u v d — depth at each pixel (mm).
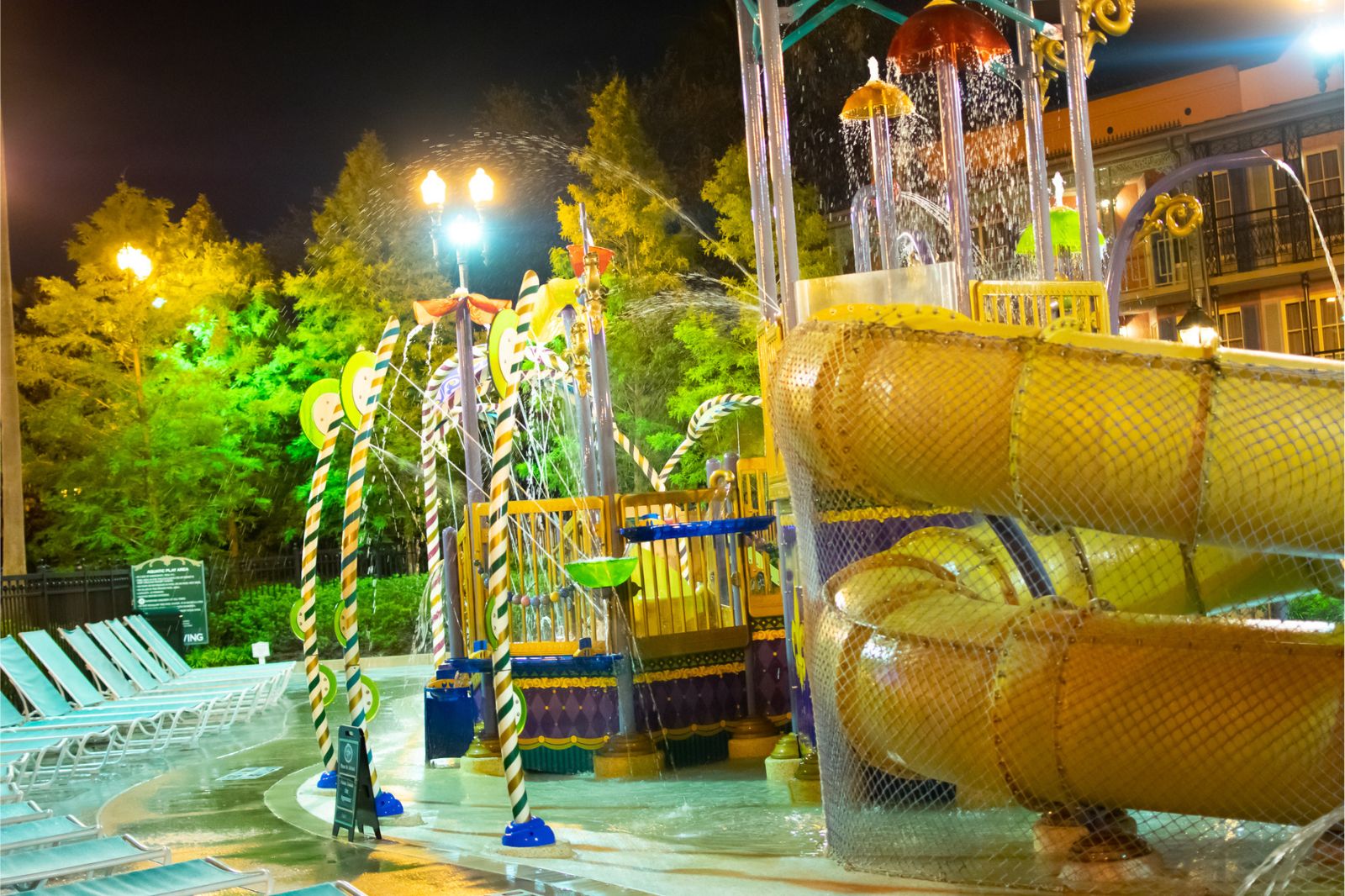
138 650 15250
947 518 6285
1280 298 24969
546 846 6176
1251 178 25047
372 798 6750
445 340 29781
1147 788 4852
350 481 7789
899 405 5320
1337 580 5961
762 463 9648
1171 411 4949
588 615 9055
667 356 25891
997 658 5098
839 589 5773
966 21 7355
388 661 22250
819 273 25094
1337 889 4523
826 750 5691
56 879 5234
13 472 17812
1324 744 4652
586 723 9055
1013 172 26078
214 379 27203
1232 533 4961
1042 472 5047
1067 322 5254
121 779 10180
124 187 28297
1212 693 4758
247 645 24016
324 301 28594
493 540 6473
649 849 6137
